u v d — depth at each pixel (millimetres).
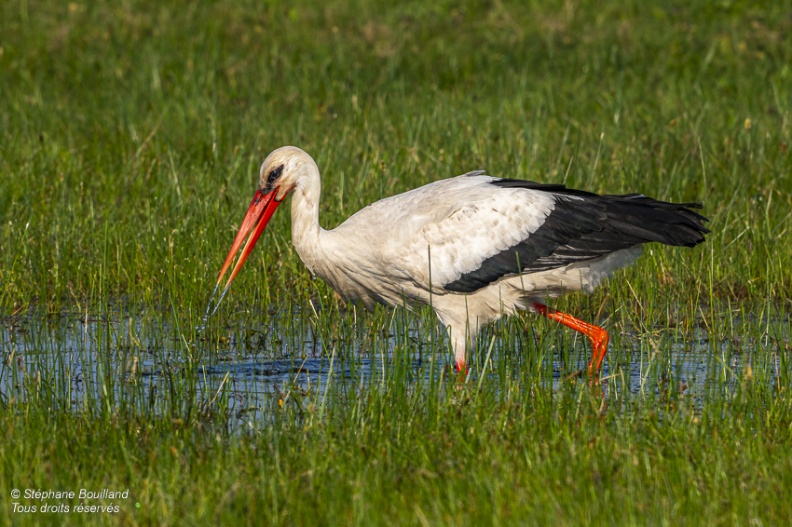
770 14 23766
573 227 10227
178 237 13008
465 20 24422
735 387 9484
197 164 15375
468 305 10633
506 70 20906
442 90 20094
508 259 10281
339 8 25031
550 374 9211
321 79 20266
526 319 11359
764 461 7562
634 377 10219
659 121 16922
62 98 19203
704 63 20672
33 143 16109
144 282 12633
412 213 10398
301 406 8992
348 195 14000
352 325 11359
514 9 25000
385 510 7047
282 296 12734
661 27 23625
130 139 16672
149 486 7262
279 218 13586
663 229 10094
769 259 12609
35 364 10258
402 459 7816
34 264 12797
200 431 8406
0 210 13820
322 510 7047
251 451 7902
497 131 16547
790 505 6945
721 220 13578
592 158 14906
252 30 23328
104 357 10344
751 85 19375
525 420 8430
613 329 11648
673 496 7160
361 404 8781
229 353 11031
